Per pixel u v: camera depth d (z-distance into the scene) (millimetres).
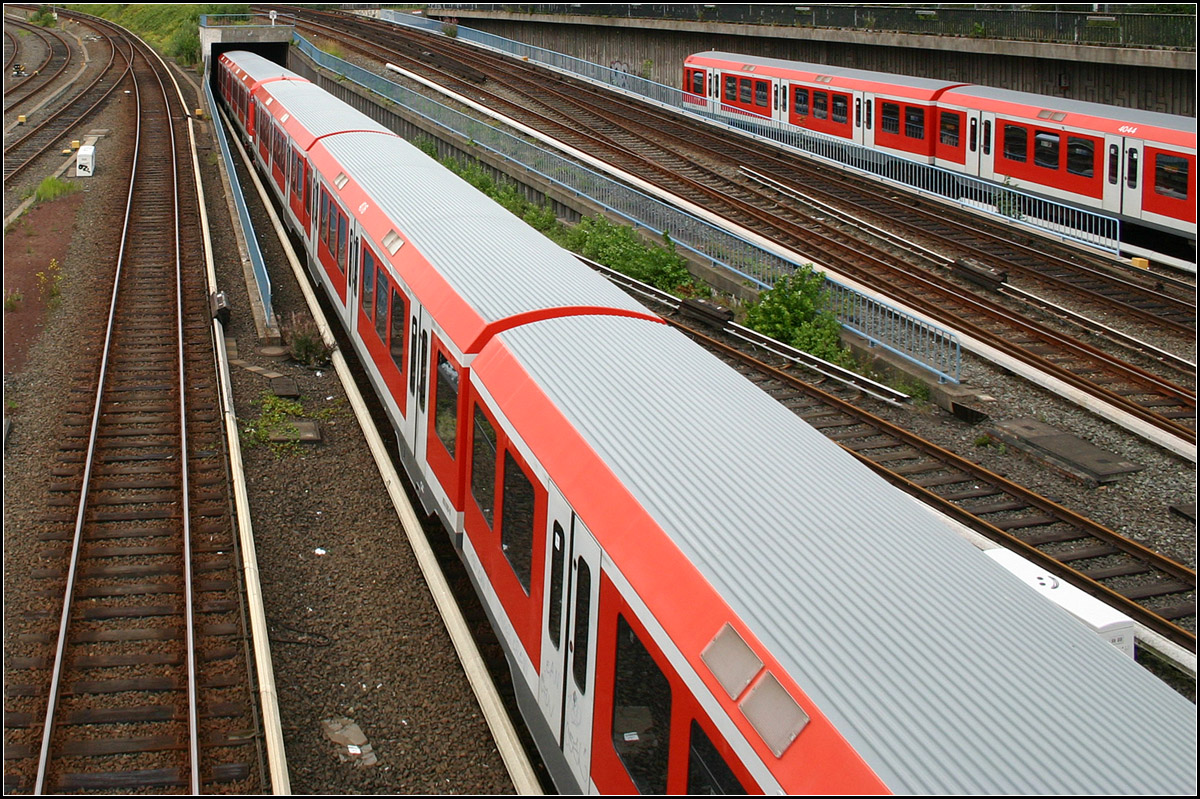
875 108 30469
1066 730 5066
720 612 5828
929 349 17391
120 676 9047
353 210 15625
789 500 6766
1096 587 10805
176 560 10914
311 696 9094
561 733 7773
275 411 14781
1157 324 18359
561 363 8867
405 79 42312
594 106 37250
